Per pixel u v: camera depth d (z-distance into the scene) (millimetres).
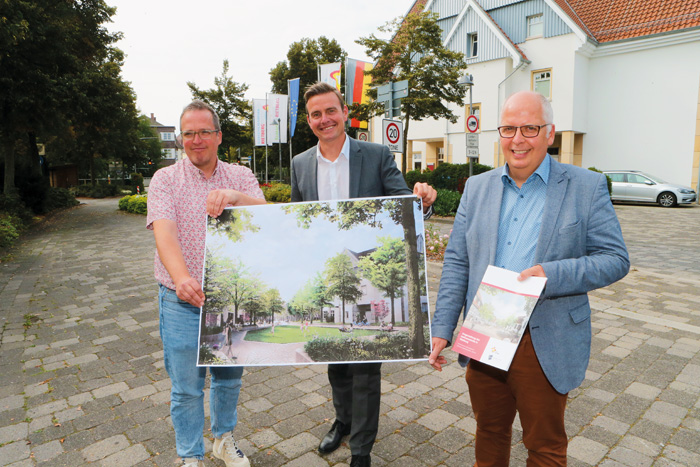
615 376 3568
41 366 4000
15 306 5965
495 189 1932
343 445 2732
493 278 1762
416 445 2732
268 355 2014
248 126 37312
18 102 14797
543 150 1795
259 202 2244
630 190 18359
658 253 8547
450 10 23719
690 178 19406
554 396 1767
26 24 12359
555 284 1640
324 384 3604
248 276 2066
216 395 2391
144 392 3486
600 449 2645
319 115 2393
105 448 2748
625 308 5289
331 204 2090
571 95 20484
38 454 2693
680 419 2953
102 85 17828
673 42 19141
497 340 1663
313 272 2045
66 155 44000
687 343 4223
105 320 5328
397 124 7969
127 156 48188
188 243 2256
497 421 1985
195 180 2299
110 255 9867
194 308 2236
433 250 7836
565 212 1748
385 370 3799
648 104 20109
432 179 18016
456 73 16031
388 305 1989
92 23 19125
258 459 2613
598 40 20953
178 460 2631
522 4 21375
